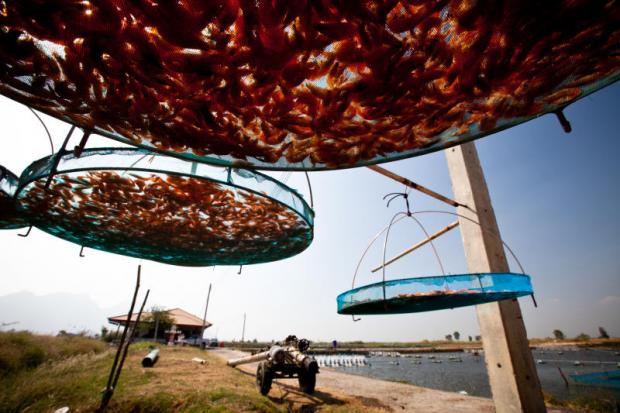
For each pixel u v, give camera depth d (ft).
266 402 22.98
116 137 5.66
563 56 4.37
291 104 4.77
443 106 4.99
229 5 3.48
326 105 4.79
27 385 25.00
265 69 4.17
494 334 15.14
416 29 3.91
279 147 5.73
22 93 4.64
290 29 3.78
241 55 3.95
